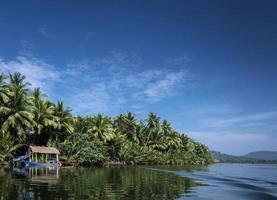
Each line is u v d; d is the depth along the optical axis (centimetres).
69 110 7625
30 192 2866
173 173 6109
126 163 9912
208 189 3525
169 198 2755
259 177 5703
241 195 3117
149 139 11894
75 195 2750
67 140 7544
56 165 6775
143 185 3684
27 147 7188
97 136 8788
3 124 6150
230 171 7856
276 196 3103
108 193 2936
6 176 4325
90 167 7631
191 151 14838
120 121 11000
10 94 6331
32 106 6594
